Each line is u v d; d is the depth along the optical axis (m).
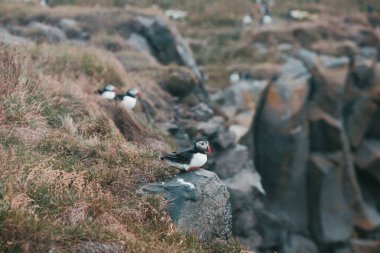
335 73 25.14
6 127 9.93
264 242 22.91
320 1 38.28
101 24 23.88
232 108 23.31
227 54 29.19
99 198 8.29
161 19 23.53
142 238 8.10
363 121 25.06
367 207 24.25
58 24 23.80
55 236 7.21
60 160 9.36
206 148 9.28
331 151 24.12
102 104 13.34
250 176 18.88
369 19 35.75
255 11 34.59
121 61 20.25
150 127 14.30
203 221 9.09
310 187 23.98
